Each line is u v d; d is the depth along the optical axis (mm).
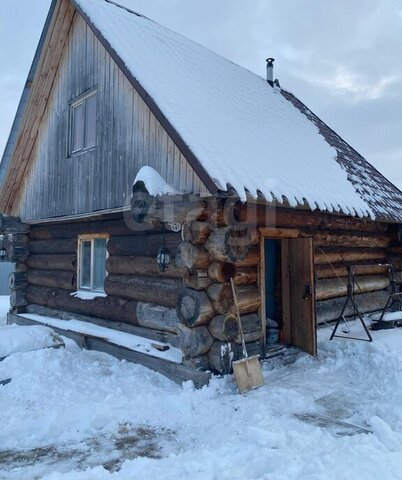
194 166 5324
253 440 3908
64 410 4836
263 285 6508
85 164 8023
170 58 7887
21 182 10320
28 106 9242
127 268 7598
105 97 7570
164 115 5793
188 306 5695
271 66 12672
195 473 3395
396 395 5160
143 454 4023
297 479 3057
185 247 5684
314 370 6242
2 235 11039
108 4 8609
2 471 3740
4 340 6891
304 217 7410
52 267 9914
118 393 5473
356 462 3252
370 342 6711
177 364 5840
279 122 9242
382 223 9953
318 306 8008
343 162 9922
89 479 3379
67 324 8508
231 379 5598
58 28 8539
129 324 7586
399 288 10156
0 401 5312
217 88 8258
